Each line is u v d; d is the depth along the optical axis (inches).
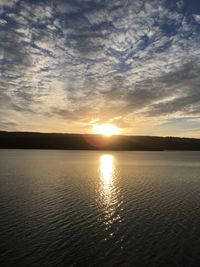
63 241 887.1
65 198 1509.6
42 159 4990.2
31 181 2133.4
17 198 1487.5
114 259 772.6
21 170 2970.0
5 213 1187.9
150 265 741.9
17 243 865.5
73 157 6043.3
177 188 1892.2
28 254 791.1
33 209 1259.8
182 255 800.3
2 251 807.7
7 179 2229.3
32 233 949.8
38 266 725.3
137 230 999.0
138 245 866.1
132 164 4293.8
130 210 1270.9
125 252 816.9
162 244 876.0
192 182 2203.5
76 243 873.5
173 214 1207.6
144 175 2706.7
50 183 2046.0
